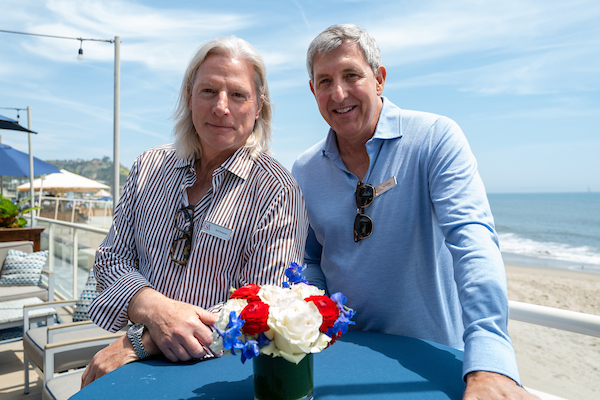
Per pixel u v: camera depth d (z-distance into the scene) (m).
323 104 1.41
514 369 0.83
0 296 3.94
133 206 1.53
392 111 1.49
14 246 4.68
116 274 1.40
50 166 11.54
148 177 1.52
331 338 0.86
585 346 4.13
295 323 0.77
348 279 1.48
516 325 5.01
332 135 1.55
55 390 2.11
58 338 2.75
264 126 1.56
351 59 1.34
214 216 1.37
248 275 1.34
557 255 22.00
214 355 1.17
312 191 1.61
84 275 4.83
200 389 0.97
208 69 1.34
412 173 1.39
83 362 2.60
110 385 1.00
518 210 54.59
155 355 1.22
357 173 1.52
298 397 0.83
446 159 1.28
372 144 1.44
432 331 1.44
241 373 1.06
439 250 1.43
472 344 0.90
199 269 1.36
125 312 1.29
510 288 10.36
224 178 1.41
